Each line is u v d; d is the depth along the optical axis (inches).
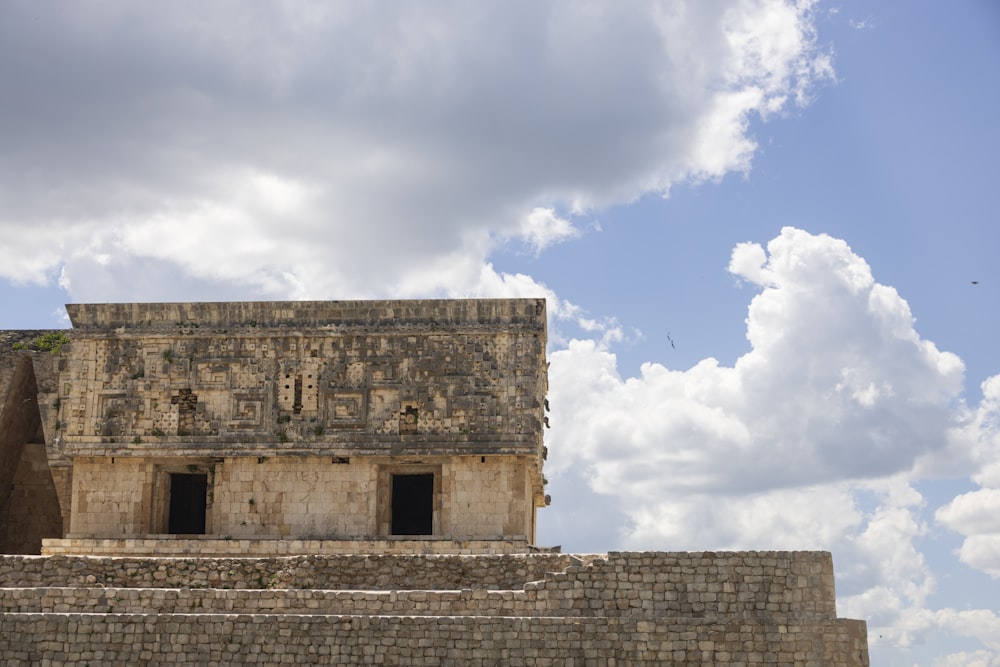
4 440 2337.6
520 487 2016.5
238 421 2043.6
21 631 1659.7
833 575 1646.2
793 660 1608.0
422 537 1975.9
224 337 2074.3
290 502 2028.8
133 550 1982.0
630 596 1654.8
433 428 2023.9
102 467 2065.7
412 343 2053.4
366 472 2032.5
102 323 2092.8
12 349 2332.7
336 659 1628.9
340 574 1737.2
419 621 1633.9
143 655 1644.9
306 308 2073.1
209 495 2058.3
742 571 1651.1
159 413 2058.3
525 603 1656.0
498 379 2032.5
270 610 1670.8
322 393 2043.6
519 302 2047.2
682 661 1614.2
